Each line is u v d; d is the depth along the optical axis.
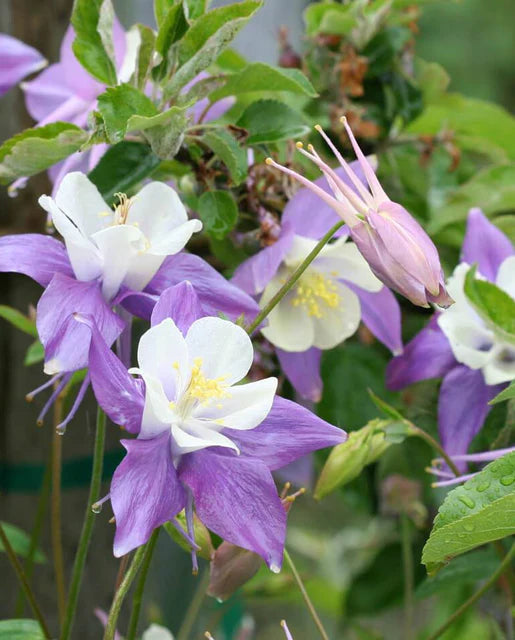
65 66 0.76
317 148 0.86
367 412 0.83
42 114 0.78
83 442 0.83
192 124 0.72
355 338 0.84
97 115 0.67
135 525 0.59
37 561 0.79
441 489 0.87
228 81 0.71
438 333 0.74
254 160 0.76
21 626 0.69
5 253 0.64
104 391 0.60
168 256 0.66
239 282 0.71
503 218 0.81
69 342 0.63
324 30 0.86
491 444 0.74
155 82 0.70
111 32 0.69
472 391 0.73
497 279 0.73
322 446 0.62
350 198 0.62
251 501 0.61
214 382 0.61
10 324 0.84
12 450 0.84
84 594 0.84
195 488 0.61
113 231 0.63
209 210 0.72
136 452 0.60
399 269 0.62
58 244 0.65
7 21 0.85
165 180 0.76
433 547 0.62
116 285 0.64
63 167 0.73
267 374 0.80
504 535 0.61
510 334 0.70
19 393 0.84
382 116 0.87
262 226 0.74
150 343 0.61
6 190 0.83
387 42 0.87
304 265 0.64
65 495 0.84
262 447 0.62
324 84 0.86
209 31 0.69
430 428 0.83
